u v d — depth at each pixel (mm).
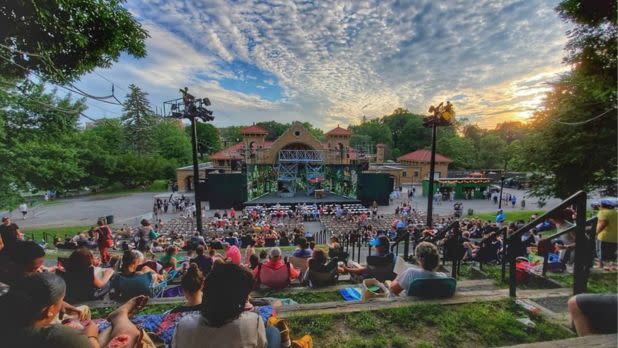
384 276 5469
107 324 2664
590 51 6359
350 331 2939
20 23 4715
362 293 4324
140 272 4215
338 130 47625
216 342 1597
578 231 2986
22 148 17000
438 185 38250
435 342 2732
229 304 1617
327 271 5133
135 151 60969
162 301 4027
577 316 2295
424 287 3555
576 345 1877
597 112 13297
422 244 3783
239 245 13828
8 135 17000
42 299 1557
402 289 3928
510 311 3234
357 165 35250
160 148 62719
